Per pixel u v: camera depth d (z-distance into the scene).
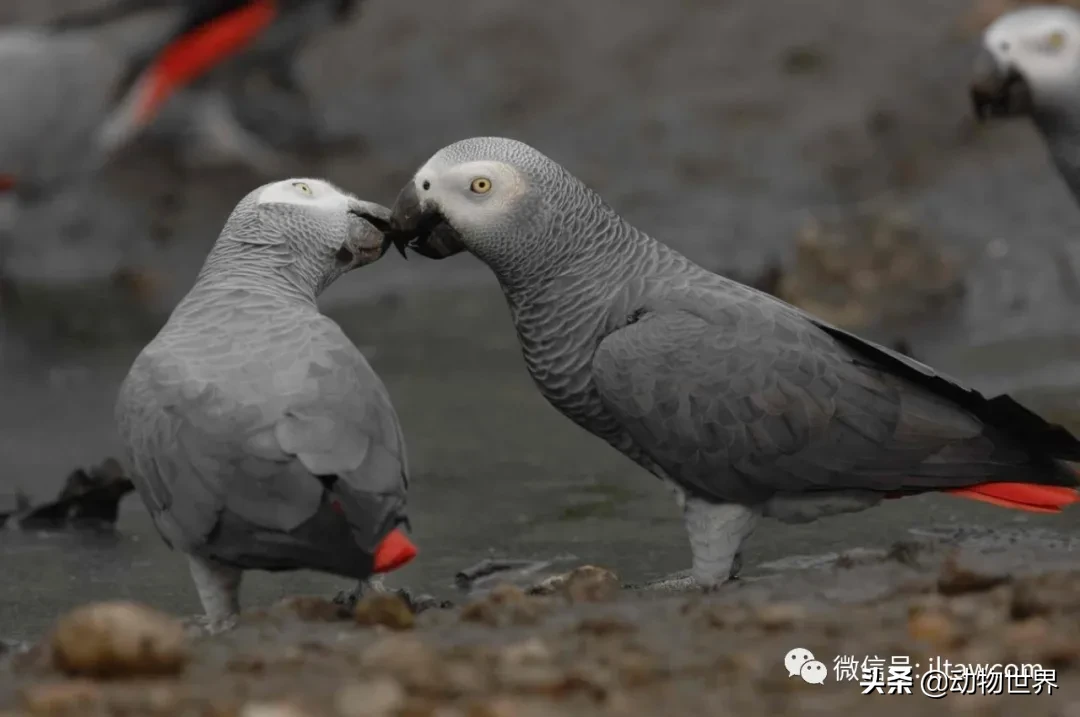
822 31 24.50
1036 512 10.73
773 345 9.76
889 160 21.67
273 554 8.27
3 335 18.41
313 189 10.23
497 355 17.12
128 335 18.42
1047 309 17.41
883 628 7.65
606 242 10.22
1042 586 7.95
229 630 8.45
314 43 25.72
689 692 6.74
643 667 6.98
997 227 19.72
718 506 10.08
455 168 10.14
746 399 9.66
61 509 12.47
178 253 20.84
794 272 17.91
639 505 12.35
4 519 12.41
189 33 21.09
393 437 8.69
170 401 8.70
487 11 25.94
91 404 15.88
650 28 25.19
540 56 24.91
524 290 10.26
